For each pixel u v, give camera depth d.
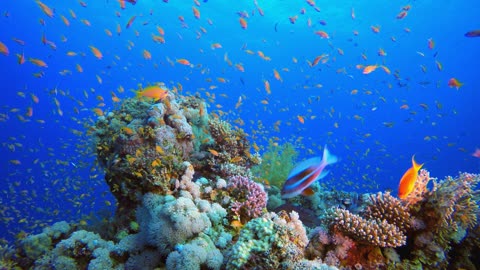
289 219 4.11
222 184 4.89
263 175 8.40
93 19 37.56
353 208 6.88
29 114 10.26
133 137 5.60
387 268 3.88
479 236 4.93
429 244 4.20
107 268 3.74
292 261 3.10
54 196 11.12
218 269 3.37
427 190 4.44
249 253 3.11
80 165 8.96
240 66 11.02
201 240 3.60
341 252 3.88
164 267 3.69
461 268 4.83
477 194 4.75
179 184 4.67
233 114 11.02
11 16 38.47
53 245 4.56
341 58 44.22
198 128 7.23
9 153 26.36
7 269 4.09
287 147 9.59
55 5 33.66
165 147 5.66
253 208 4.32
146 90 5.24
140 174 4.64
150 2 32.97
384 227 3.92
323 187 9.45
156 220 3.82
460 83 7.79
